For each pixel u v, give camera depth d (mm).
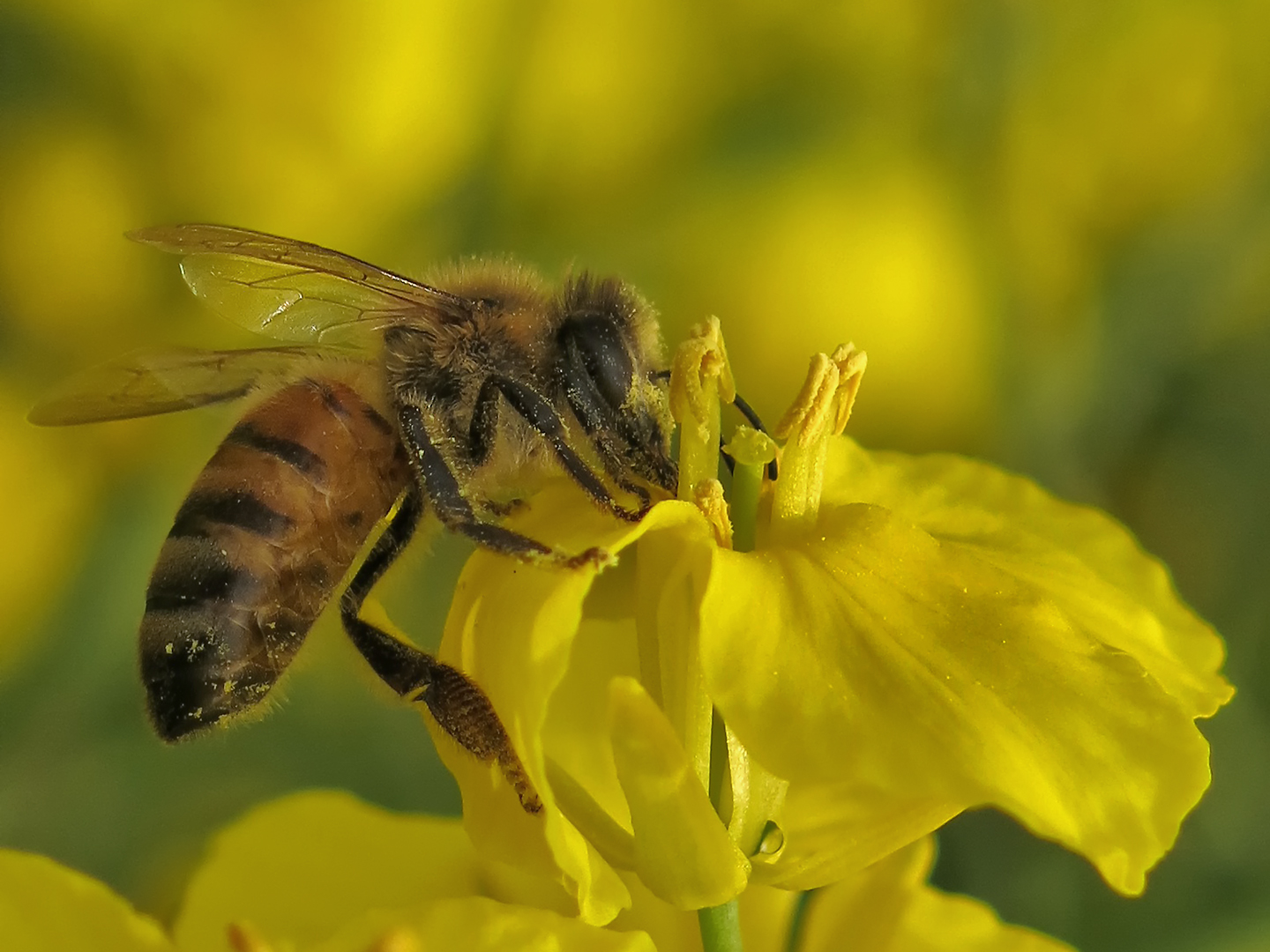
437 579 136
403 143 135
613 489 110
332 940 105
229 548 110
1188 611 108
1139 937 131
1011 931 110
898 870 110
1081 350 134
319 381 113
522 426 111
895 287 132
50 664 135
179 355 116
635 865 105
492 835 104
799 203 134
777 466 107
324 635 112
